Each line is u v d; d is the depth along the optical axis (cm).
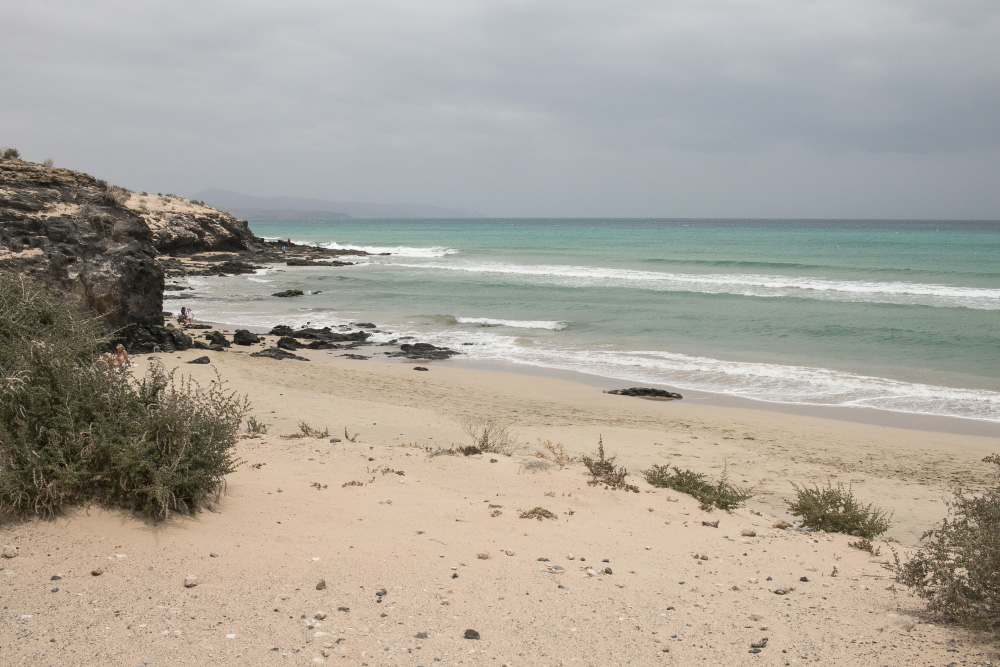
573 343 2533
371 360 2228
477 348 2448
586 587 520
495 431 1305
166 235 5447
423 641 412
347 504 684
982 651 427
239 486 700
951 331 2564
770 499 991
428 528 634
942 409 1652
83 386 584
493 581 518
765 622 471
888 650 427
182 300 3703
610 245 8562
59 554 480
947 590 489
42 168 3086
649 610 483
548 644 420
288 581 485
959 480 1125
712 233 13138
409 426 1312
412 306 3481
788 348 2381
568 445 1255
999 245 8019
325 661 379
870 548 696
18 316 686
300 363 2030
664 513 769
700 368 2103
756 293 3688
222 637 396
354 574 508
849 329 2619
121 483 560
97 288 1956
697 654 415
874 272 4700
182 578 471
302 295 3875
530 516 698
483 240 10462
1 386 539
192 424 602
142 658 366
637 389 1786
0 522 507
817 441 1368
